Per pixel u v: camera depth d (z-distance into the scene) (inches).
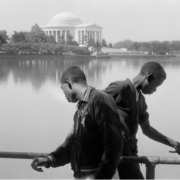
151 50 6732.3
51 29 7534.5
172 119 740.0
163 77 181.0
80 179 144.3
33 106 905.5
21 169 412.5
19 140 557.6
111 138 129.8
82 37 6983.3
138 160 158.9
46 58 5022.1
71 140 154.3
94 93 136.3
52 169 415.5
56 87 1374.3
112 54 6476.4
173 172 403.9
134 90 177.9
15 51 4753.9
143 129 197.6
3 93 1192.2
